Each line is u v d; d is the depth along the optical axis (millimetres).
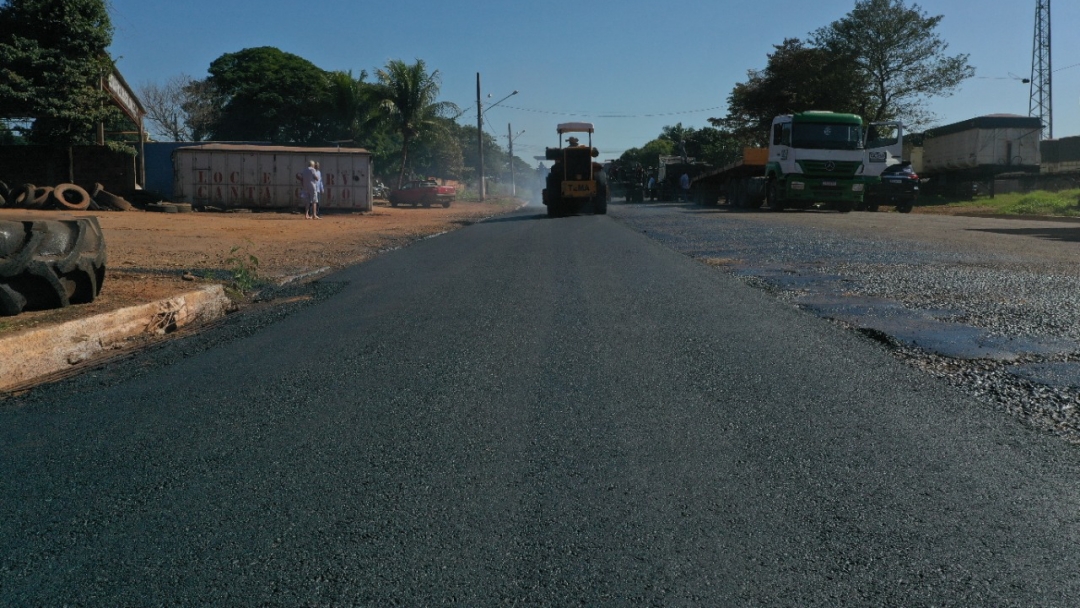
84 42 26141
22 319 6812
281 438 4027
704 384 4723
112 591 2594
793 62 47156
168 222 20406
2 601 2561
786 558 2656
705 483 3279
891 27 44469
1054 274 9062
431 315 7289
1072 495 3125
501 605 2418
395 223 24703
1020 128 36125
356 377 5168
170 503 3275
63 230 7523
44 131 27359
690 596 2439
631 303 7543
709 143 80062
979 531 2834
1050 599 2404
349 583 2578
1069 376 4762
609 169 49125
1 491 3502
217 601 2504
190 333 7402
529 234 17734
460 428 4062
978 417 4066
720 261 10961
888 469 3398
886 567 2592
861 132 26109
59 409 4793
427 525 2969
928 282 8523
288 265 12297
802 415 4121
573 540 2814
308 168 25469
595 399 4477
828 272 9523
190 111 64250
